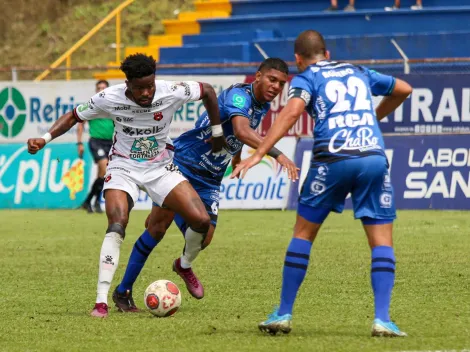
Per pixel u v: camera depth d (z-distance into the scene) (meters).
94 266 26.06
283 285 15.06
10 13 79.00
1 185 49.97
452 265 25.09
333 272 23.95
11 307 18.94
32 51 75.06
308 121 47.09
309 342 14.42
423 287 21.11
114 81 49.66
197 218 17.91
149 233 18.66
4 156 50.16
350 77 15.06
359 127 14.74
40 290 21.53
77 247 31.20
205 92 18.20
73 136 49.81
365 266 25.14
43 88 50.09
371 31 60.12
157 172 18.14
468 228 35.56
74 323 16.84
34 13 78.88
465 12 58.09
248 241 32.16
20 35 77.44
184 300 19.75
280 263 26.08
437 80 45.75
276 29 62.69
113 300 18.66
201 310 18.36
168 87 17.70
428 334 15.01
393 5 61.91
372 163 14.59
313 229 15.04
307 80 14.95
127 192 17.92
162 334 15.55
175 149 20.12
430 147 44.50
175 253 29.14
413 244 30.38
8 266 26.17
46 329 16.20
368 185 14.73
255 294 20.50
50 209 48.69
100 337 15.34
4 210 48.38
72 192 49.00
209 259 27.16
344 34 60.75
